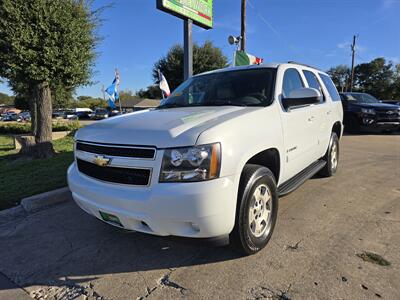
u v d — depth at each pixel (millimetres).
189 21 9344
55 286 2756
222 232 2547
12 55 7812
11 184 5770
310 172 4426
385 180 5570
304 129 4051
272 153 3316
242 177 2781
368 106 12727
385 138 11766
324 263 2867
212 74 4363
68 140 12617
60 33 8266
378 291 2455
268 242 3264
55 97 11570
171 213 2426
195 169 2414
